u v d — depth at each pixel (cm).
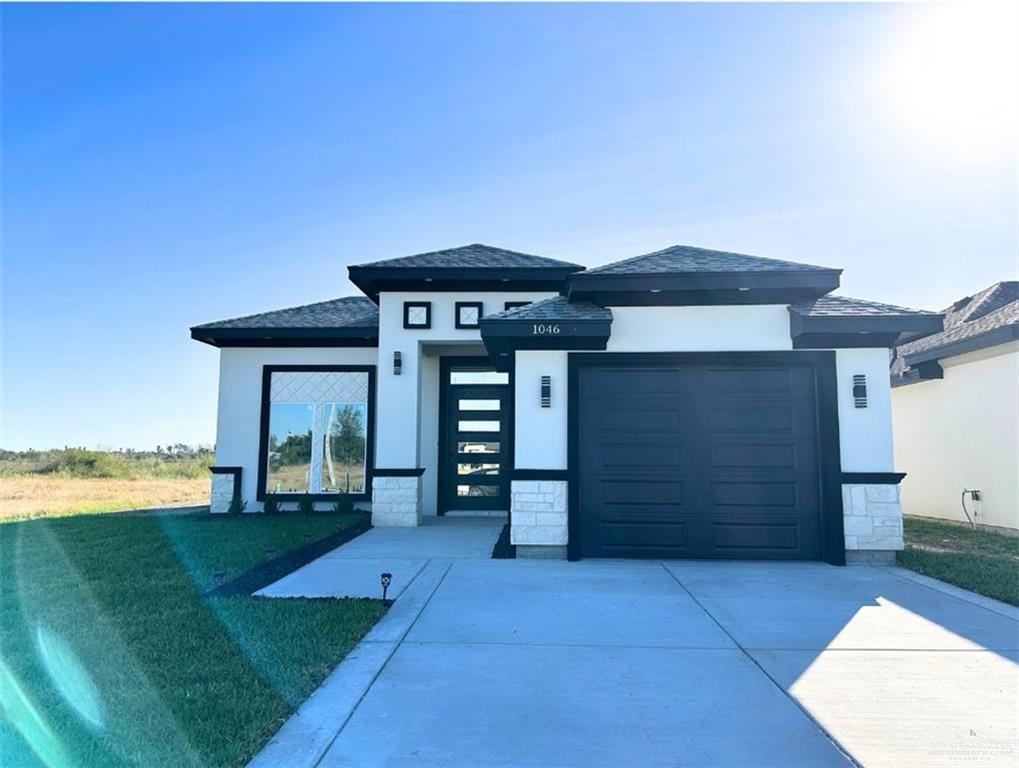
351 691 384
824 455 791
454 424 1290
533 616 544
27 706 354
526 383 824
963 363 1176
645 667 426
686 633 498
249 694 371
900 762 303
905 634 498
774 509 796
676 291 817
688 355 815
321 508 1295
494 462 1280
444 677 407
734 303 821
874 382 796
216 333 1293
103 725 330
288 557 797
